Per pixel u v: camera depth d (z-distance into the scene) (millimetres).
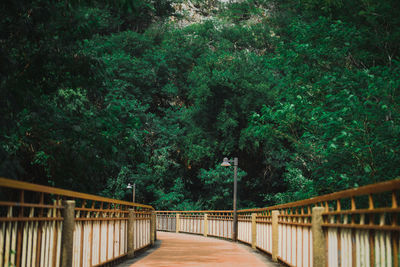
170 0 68750
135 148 14297
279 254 12031
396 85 11391
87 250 8609
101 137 12148
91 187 13508
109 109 13367
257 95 42375
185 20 72688
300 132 19656
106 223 10211
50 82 11422
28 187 5555
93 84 11758
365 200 10219
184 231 31625
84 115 12438
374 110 11008
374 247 4863
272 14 48375
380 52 15266
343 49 14477
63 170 12328
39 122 11273
